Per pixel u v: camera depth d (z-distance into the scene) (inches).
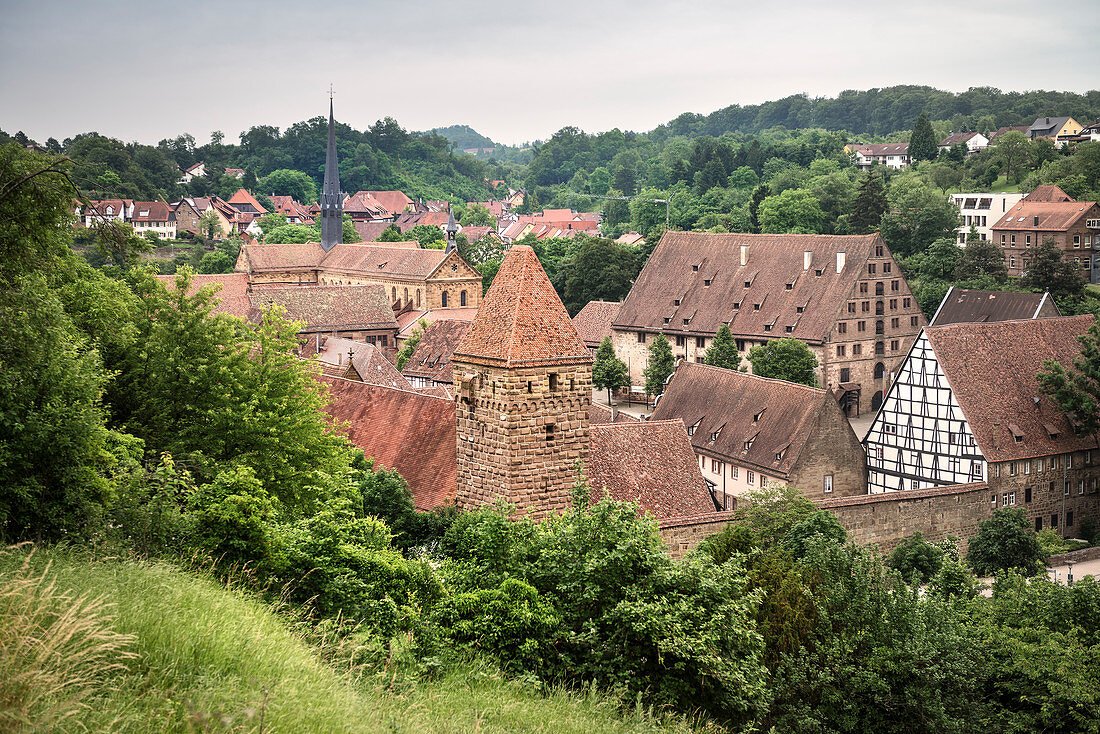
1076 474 3890.3
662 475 2797.7
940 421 3846.0
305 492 2137.1
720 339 5516.7
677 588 1422.2
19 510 1279.5
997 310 5570.9
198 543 1317.7
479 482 2377.0
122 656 859.4
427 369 5713.6
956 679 1498.5
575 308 7593.5
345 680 1057.5
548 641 1362.0
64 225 1266.0
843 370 5639.8
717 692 1365.7
